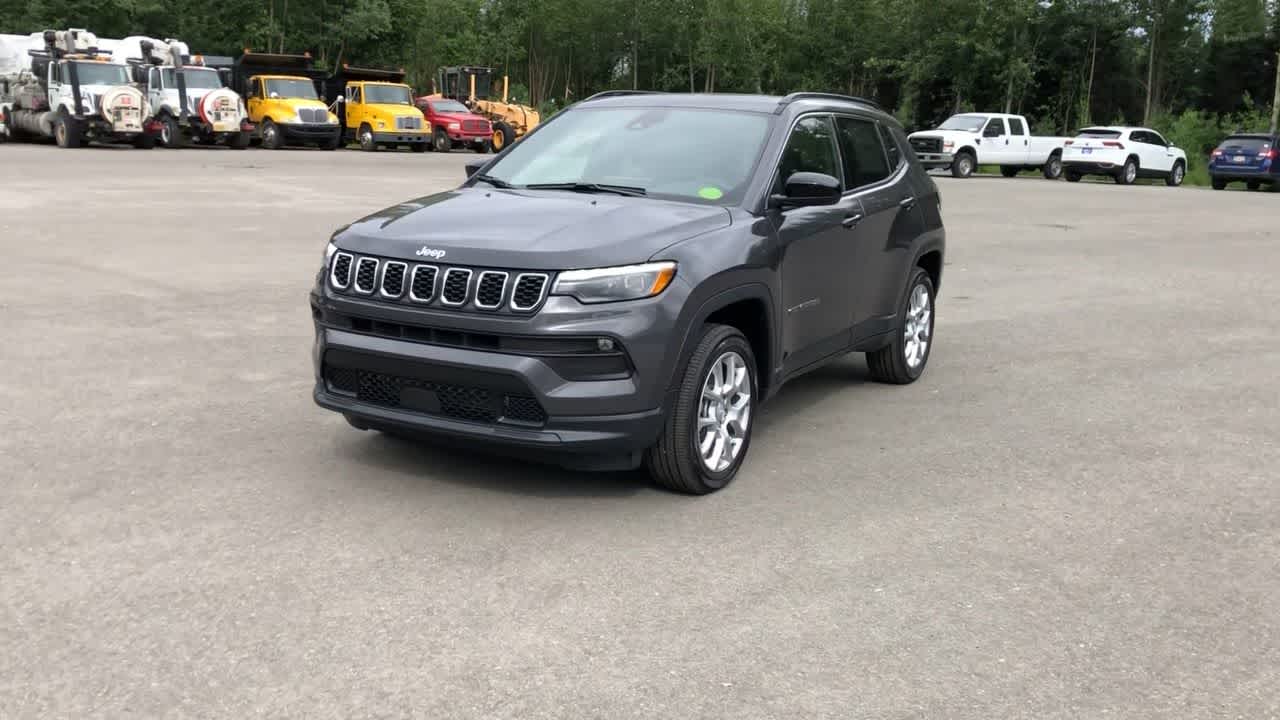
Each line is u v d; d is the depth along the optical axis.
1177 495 5.07
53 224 13.91
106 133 32.06
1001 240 16.25
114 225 14.08
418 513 4.50
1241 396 7.02
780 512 4.68
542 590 3.80
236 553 4.05
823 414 6.39
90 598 3.64
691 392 4.64
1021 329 9.25
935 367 7.75
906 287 6.86
